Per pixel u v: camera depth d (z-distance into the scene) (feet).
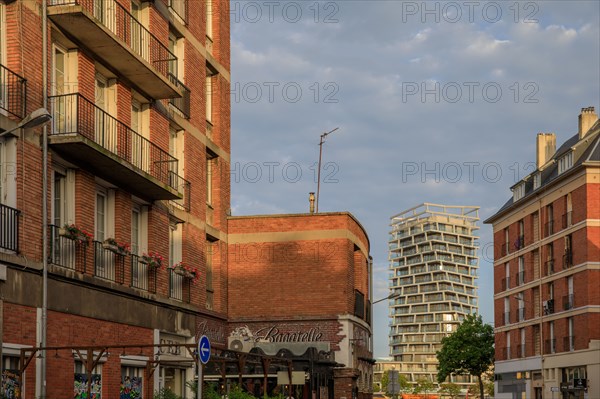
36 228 62.03
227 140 110.32
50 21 65.72
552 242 201.46
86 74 70.44
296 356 111.34
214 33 107.86
